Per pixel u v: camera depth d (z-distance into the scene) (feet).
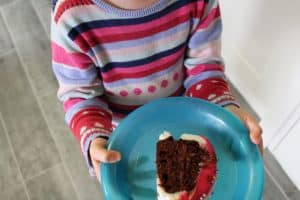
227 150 1.95
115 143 1.92
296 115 3.56
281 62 3.46
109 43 1.99
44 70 4.96
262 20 3.45
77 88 2.17
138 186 1.85
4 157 4.39
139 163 1.91
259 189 1.82
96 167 1.98
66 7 1.83
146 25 1.95
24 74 4.94
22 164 4.33
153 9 1.89
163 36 2.05
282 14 3.17
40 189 4.19
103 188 1.82
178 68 2.34
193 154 1.90
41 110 4.68
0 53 5.12
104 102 2.31
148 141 1.96
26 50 5.13
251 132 1.96
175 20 2.02
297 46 3.17
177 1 1.95
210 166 1.88
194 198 1.81
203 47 2.25
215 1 2.06
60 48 1.98
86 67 2.05
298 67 3.26
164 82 2.34
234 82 4.54
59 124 4.57
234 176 1.88
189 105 2.02
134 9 1.86
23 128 4.56
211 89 2.27
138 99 2.39
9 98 4.78
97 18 1.87
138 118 1.99
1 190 4.20
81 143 2.10
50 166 4.31
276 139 4.00
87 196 4.14
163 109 2.02
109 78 2.19
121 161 1.90
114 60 2.09
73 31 1.88
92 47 1.96
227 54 4.31
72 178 4.23
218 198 1.83
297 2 2.95
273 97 3.83
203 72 2.32
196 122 2.03
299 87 3.35
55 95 4.77
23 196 4.16
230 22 3.93
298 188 4.08
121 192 1.82
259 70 3.89
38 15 5.41
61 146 4.43
